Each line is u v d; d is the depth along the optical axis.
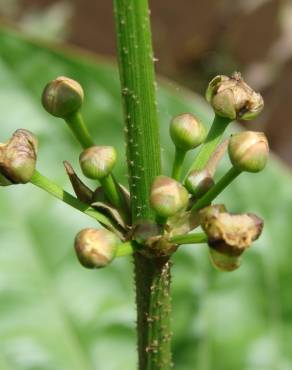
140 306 0.22
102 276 0.31
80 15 0.60
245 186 0.31
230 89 0.21
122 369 0.31
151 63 0.20
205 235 0.21
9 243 0.31
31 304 0.31
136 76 0.20
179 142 0.21
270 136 0.51
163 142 0.30
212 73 0.53
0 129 0.31
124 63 0.20
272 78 0.51
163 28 0.56
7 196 0.31
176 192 0.20
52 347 0.30
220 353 0.30
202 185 0.21
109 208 0.21
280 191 0.31
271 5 0.53
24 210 0.31
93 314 0.31
